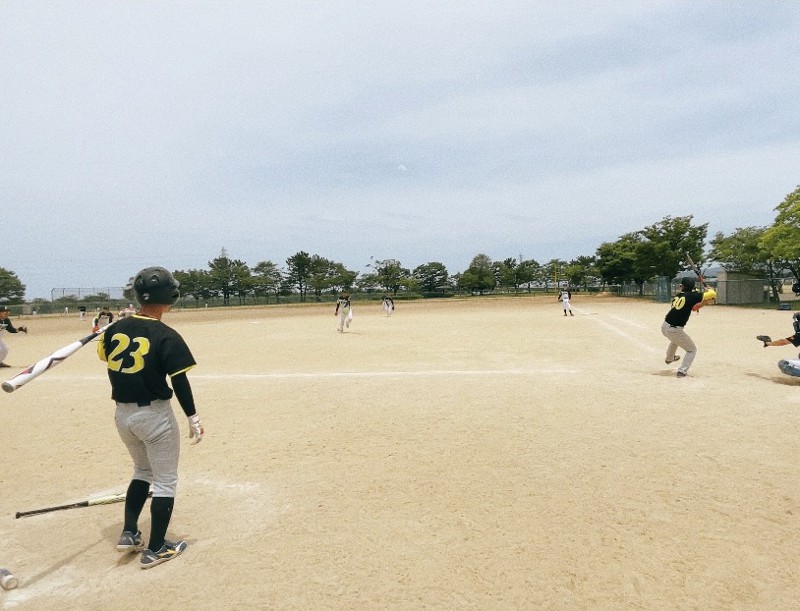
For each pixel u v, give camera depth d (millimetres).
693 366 10539
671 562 3207
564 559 3273
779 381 8875
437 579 3082
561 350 13664
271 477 4949
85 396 8953
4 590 3129
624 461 5059
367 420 6887
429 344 16062
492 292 100938
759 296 43531
